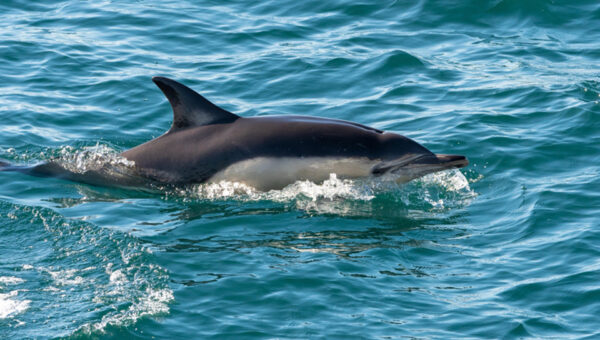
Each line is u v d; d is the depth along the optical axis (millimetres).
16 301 36906
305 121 51156
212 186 50219
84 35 79750
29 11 86312
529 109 62875
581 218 46031
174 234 44656
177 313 36250
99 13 85812
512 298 37938
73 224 45125
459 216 47844
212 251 42375
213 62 74125
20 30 80188
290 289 38312
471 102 64812
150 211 48062
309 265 40719
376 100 66062
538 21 83438
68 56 73875
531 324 35781
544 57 74938
